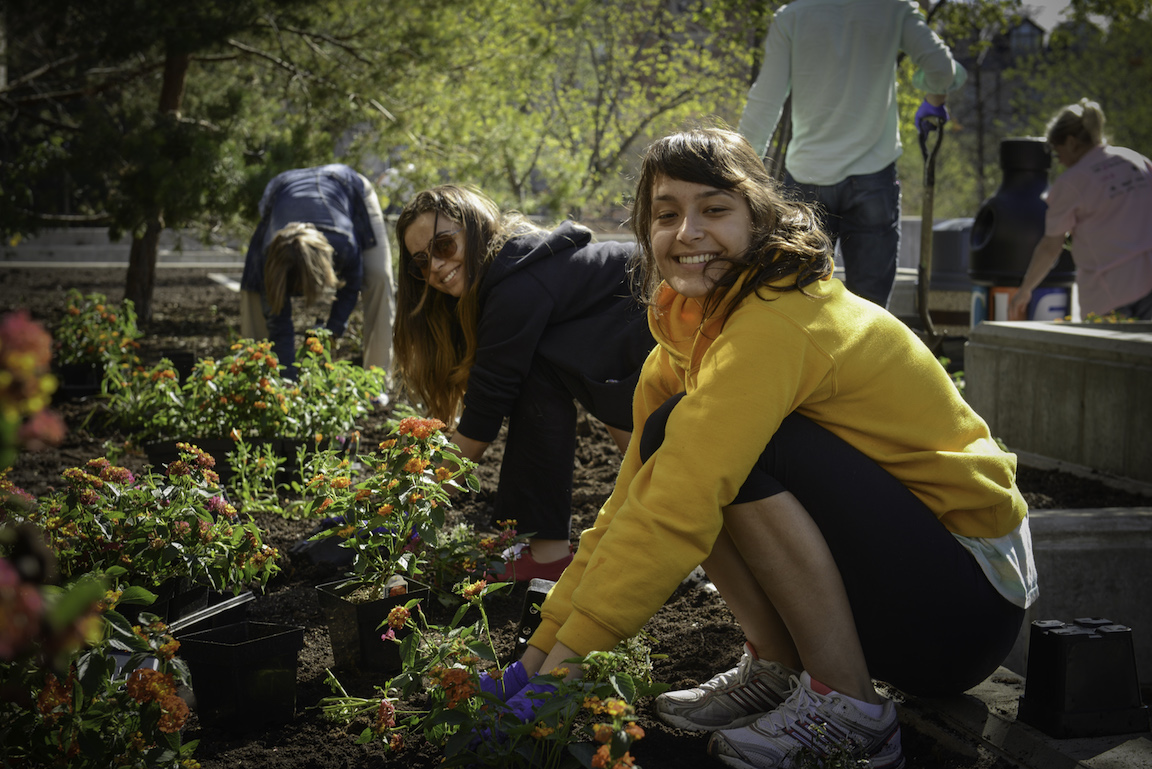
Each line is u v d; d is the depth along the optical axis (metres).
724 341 1.83
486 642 2.32
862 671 1.89
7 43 10.67
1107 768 1.83
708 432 1.76
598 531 2.04
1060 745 1.92
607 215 11.03
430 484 2.53
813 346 1.82
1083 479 4.06
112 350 6.11
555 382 3.03
